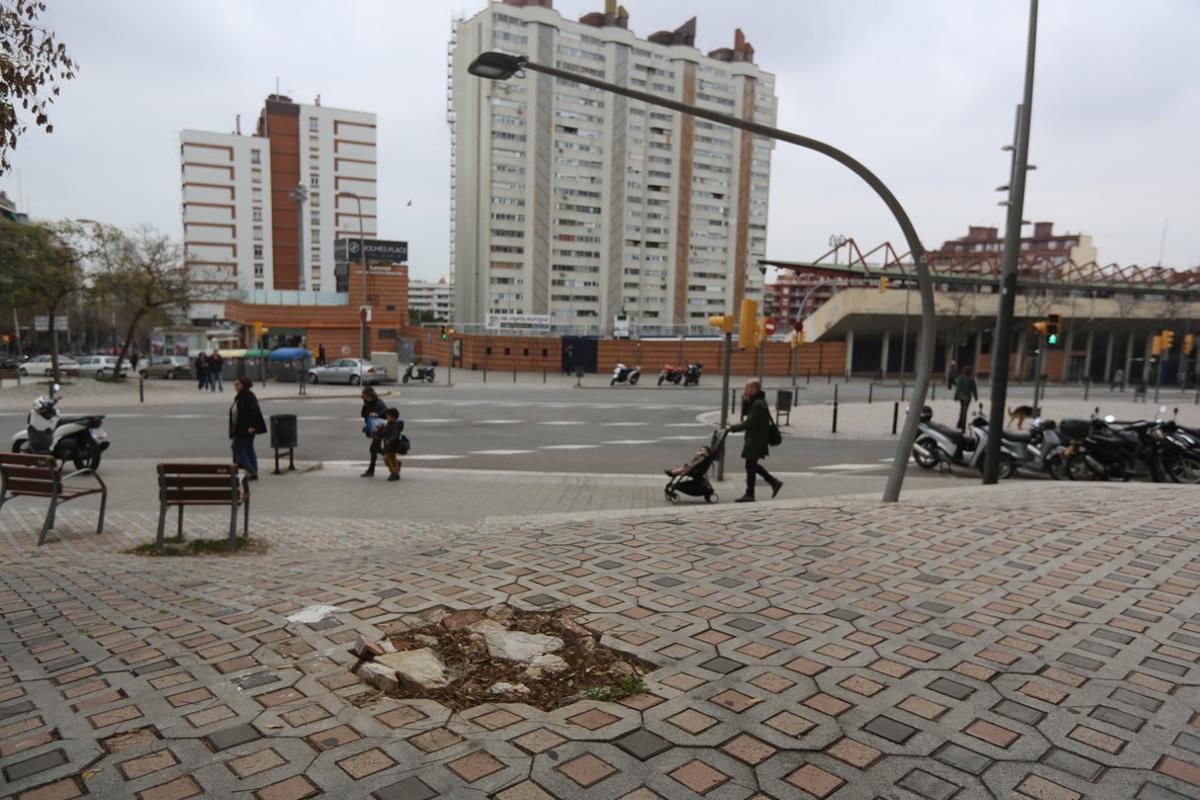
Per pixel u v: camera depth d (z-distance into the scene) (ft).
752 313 37.17
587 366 164.86
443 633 12.84
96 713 10.02
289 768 8.50
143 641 12.88
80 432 37.65
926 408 47.14
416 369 124.67
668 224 279.08
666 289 281.54
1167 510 23.00
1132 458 39.58
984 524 20.79
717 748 8.96
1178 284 226.58
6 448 47.62
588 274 264.93
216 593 16.11
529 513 29.91
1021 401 101.35
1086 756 8.84
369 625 13.19
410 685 10.84
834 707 10.02
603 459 47.03
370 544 24.03
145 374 128.57
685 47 269.44
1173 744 9.14
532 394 101.81
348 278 201.57
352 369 114.11
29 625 14.43
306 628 13.12
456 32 259.19
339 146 342.85
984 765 8.62
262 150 330.75
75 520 27.99
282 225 337.52
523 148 247.91
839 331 187.93
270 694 10.53
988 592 14.83
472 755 8.78
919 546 18.31
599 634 12.66
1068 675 11.04
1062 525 20.63
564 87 250.37
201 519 28.30
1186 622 13.24
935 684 10.72
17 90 17.78
